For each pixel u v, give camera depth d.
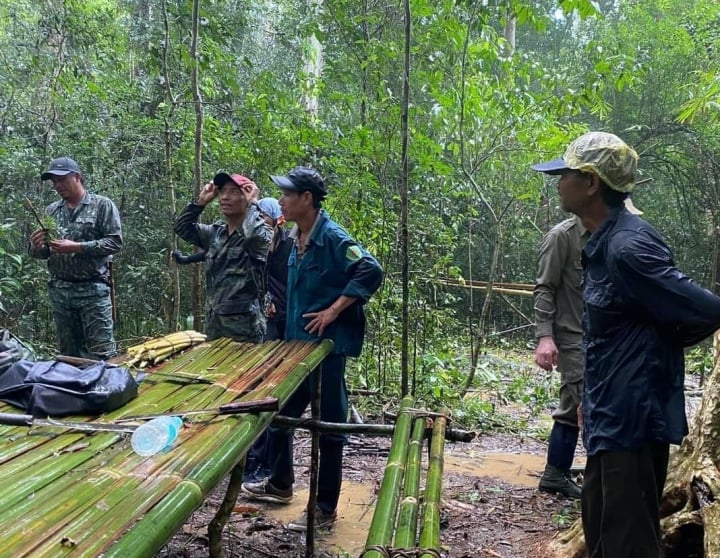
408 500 1.63
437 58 5.38
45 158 6.22
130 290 6.64
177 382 1.99
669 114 10.38
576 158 1.92
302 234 2.96
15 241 5.96
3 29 6.71
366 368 5.55
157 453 1.37
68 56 6.43
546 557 2.67
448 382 5.49
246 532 2.94
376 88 5.47
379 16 5.67
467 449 4.50
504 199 8.80
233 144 5.79
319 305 2.91
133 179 6.62
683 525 2.35
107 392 1.66
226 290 3.44
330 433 2.72
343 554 2.71
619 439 1.82
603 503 1.88
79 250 3.99
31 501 1.11
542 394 5.60
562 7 4.24
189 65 4.41
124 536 0.99
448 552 2.76
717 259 10.85
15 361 1.85
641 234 1.80
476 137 5.77
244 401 1.74
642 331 1.82
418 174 5.51
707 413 2.42
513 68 5.76
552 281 3.43
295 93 7.03
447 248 6.55
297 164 5.76
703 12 9.89
